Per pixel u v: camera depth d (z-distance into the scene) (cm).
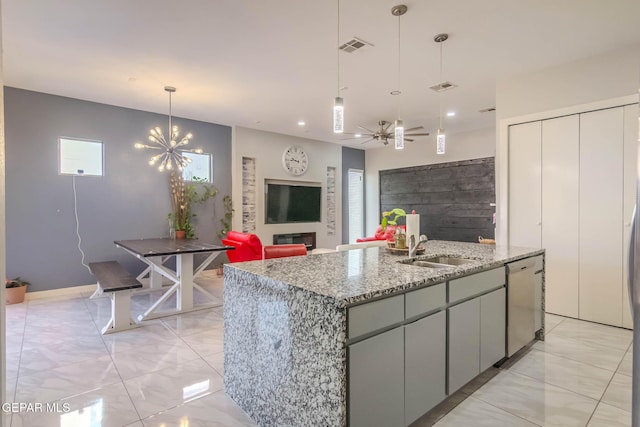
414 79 406
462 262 266
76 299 441
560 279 375
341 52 336
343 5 258
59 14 269
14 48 326
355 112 543
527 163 394
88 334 323
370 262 238
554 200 375
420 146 748
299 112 543
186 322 359
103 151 497
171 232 545
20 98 435
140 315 381
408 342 175
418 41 315
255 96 466
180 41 314
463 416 200
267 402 185
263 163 665
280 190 693
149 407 207
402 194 784
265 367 187
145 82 414
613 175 338
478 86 430
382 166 827
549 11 268
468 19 279
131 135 520
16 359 270
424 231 739
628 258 129
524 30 297
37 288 450
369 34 302
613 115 337
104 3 255
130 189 520
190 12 267
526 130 394
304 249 353
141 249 382
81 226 480
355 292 154
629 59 326
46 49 329
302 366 162
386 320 163
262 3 256
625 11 268
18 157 436
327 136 718
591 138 350
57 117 460
